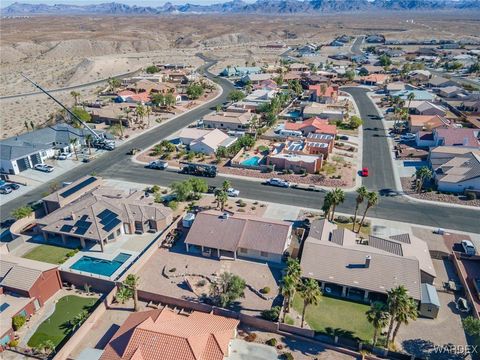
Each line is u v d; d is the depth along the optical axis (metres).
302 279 59.97
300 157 103.94
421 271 60.16
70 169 106.25
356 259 61.47
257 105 156.88
